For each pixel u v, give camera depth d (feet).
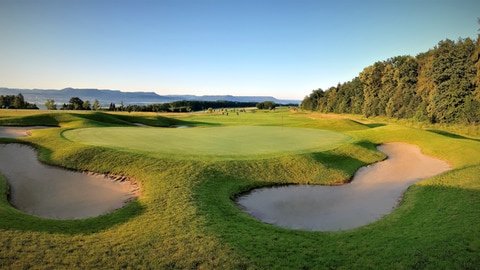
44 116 156.35
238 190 57.72
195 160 65.46
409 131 127.03
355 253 33.12
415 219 43.75
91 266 28.84
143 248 32.60
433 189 57.72
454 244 33.96
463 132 167.22
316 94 513.04
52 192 54.60
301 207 54.08
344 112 384.68
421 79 244.83
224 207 47.37
